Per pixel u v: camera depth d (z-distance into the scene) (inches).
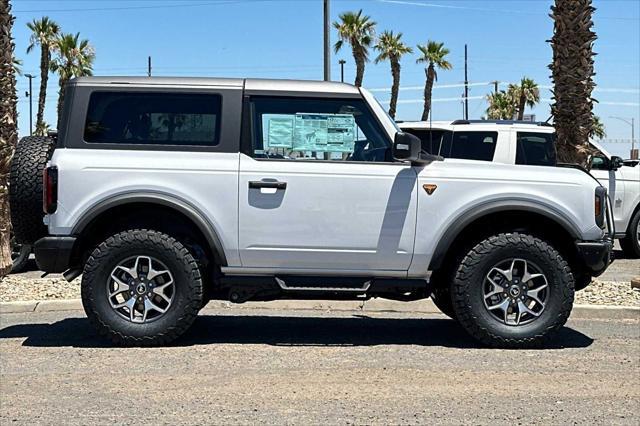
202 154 261.4
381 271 265.0
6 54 414.0
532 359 253.9
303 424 189.0
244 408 200.8
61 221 257.1
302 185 260.2
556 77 451.5
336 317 331.0
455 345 274.4
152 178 258.8
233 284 264.5
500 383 225.8
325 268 264.1
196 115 265.0
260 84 267.1
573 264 276.8
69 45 1413.6
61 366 240.2
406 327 308.3
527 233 268.1
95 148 261.0
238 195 259.8
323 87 267.7
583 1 441.1
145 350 260.1
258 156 263.0
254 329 301.0
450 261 273.3
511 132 462.9
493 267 263.3
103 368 237.9
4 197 402.9
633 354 262.5
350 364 245.6
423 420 192.9
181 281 259.4
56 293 364.2
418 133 475.2
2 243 402.6
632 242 544.1
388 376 231.9
